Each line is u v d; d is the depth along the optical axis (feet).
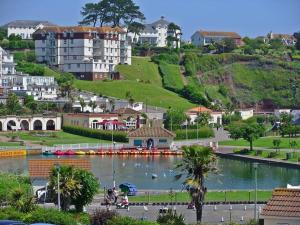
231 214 642.63
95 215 547.49
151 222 525.75
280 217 461.37
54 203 632.79
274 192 479.82
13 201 595.88
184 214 639.35
